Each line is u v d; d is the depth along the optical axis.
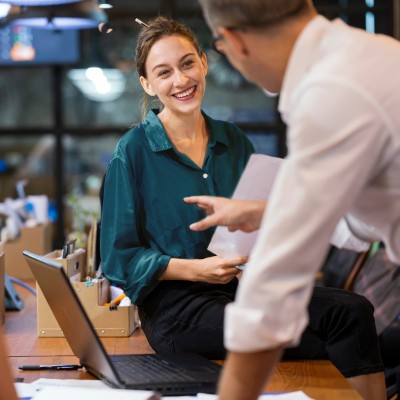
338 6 8.41
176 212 3.21
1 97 8.55
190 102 3.28
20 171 8.57
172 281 3.10
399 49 1.83
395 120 1.72
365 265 4.85
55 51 8.07
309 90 1.76
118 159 3.20
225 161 3.38
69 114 8.59
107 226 3.17
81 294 3.34
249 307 1.74
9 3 4.16
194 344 2.95
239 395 1.81
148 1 8.43
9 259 4.93
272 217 1.74
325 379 2.57
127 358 2.76
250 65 1.97
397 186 1.82
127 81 8.52
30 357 2.97
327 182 1.69
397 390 3.84
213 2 1.90
